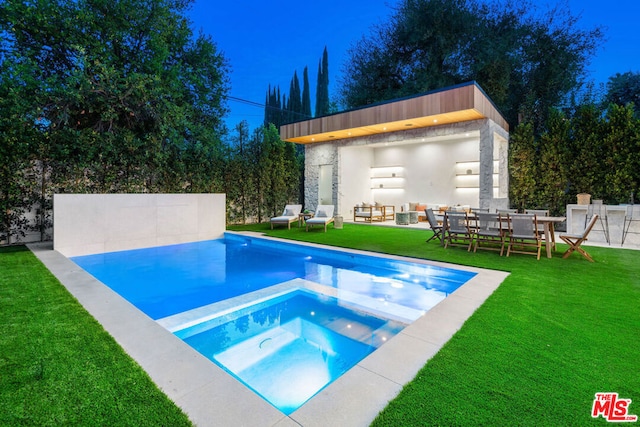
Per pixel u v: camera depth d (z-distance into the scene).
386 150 14.50
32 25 7.70
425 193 13.39
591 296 3.43
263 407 1.63
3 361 2.07
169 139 9.28
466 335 2.46
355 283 4.78
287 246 7.43
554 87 12.29
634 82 12.09
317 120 11.30
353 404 1.64
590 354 2.17
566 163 9.45
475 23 13.50
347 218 13.05
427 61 14.55
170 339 2.42
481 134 9.10
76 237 6.68
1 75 6.95
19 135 6.82
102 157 8.02
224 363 2.60
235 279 5.01
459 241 7.30
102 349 2.24
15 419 1.52
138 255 6.86
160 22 9.23
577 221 7.57
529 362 2.06
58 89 7.29
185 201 8.42
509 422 1.50
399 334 2.49
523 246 6.21
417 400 1.67
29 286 3.82
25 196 7.18
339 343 2.93
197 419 1.53
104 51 8.24
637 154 8.20
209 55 11.06
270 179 12.75
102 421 1.51
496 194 11.66
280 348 2.83
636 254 5.73
